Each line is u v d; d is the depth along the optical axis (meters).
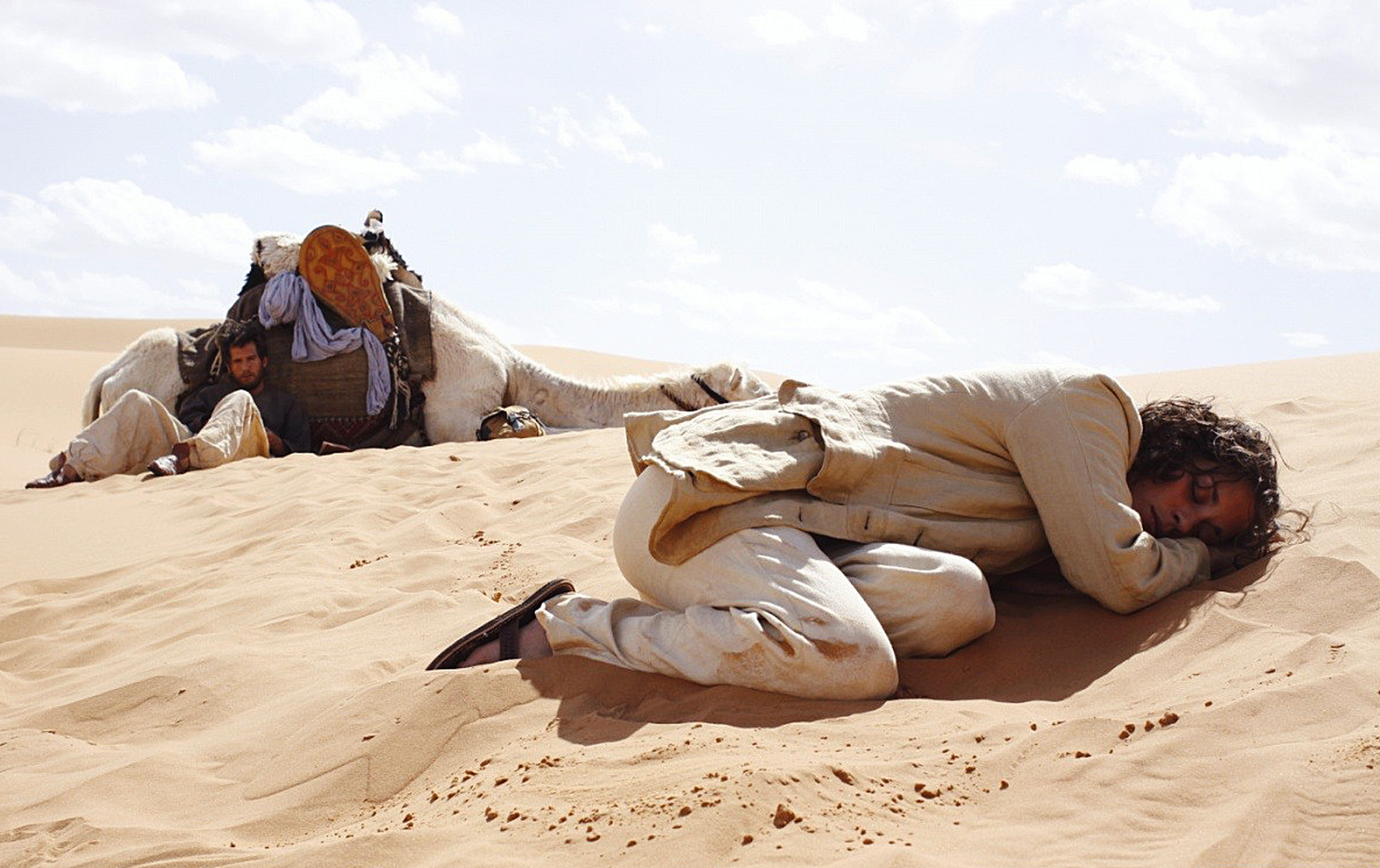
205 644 5.09
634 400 12.86
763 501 4.07
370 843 2.84
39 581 6.62
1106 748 3.04
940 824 2.74
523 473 8.83
